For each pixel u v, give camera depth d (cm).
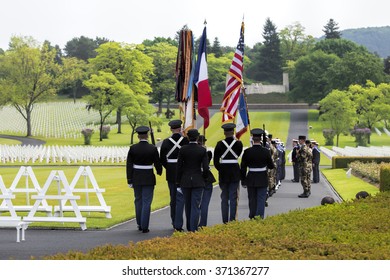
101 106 13738
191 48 3244
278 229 1925
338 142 13662
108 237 2525
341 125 13100
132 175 2686
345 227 1995
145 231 2664
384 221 2117
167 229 2772
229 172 2703
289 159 8806
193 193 2559
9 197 2723
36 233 2647
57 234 2614
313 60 19238
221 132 14850
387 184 3759
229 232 1866
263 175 2733
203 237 1761
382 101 14988
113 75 13900
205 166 2564
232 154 2702
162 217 3222
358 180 5603
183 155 2572
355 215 2252
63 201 3378
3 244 2348
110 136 14512
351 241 1742
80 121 17138
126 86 13575
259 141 2747
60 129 15550
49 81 15238
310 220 2142
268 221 2127
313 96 19012
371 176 5369
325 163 8819
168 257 1488
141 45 15000
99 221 2997
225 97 3366
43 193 2756
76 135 14350
